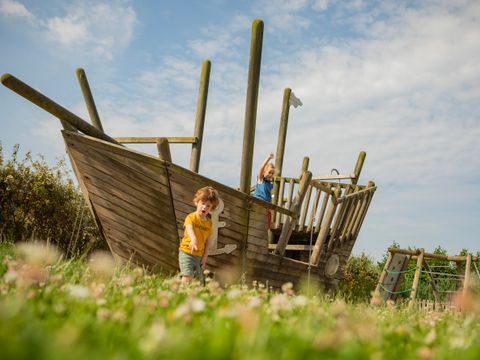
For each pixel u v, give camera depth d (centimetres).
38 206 1120
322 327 217
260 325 190
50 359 98
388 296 1129
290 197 1077
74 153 687
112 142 695
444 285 1250
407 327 284
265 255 822
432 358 172
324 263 1040
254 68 726
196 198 618
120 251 782
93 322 186
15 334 131
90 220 1215
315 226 1040
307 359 126
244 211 759
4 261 358
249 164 756
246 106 741
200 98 998
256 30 721
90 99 884
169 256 739
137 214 722
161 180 682
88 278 369
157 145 661
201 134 988
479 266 1206
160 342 128
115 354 124
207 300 310
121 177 694
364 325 212
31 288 264
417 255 1162
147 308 238
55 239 1139
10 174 1094
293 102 1173
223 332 153
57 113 636
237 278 786
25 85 598
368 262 1700
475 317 343
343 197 1007
